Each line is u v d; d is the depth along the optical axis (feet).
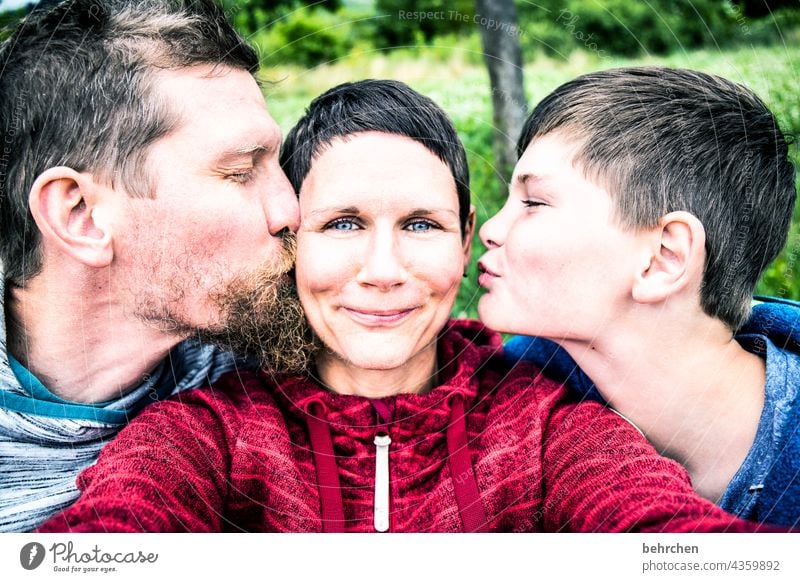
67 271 2.86
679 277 2.83
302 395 2.84
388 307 2.66
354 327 2.72
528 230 2.90
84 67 2.77
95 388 3.09
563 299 2.91
